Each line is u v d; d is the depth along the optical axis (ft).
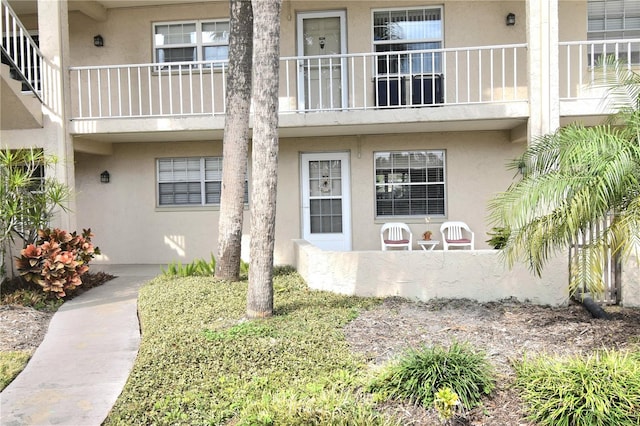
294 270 30.94
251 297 19.94
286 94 36.04
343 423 12.00
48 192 27.17
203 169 37.68
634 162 15.55
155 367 15.26
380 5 35.06
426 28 35.22
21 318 21.94
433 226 35.83
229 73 26.61
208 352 16.15
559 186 16.21
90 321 22.20
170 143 37.40
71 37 37.24
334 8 35.53
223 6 36.50
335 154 36.81
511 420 12.47
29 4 35.01
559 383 12.72
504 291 23.40
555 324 19.62
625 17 33.86
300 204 36.70
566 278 23.02
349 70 35.58
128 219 37.70
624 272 22.47
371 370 15.10
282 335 17.63
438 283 23.62
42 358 17.83
